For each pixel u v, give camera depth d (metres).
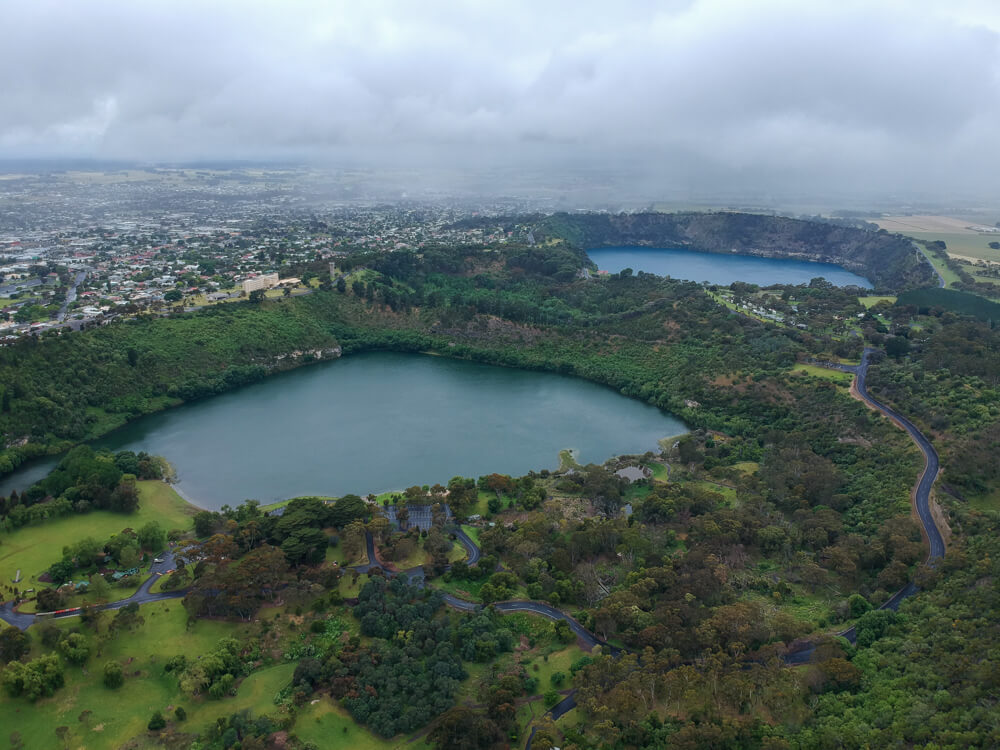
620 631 152.75
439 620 158.00
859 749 113.12
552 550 185.75
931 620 143.75
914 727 114.12
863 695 126.12
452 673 140.88
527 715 131.38
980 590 146.38
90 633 152.38
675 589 163.75
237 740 125.81
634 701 124.81
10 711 131.38
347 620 161.12
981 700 115.25
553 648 151.38
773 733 119.81
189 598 159.25
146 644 151.38
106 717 131.62
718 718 123.75
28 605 162.12
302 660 145.00
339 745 126.50
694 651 144.00
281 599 168.25
